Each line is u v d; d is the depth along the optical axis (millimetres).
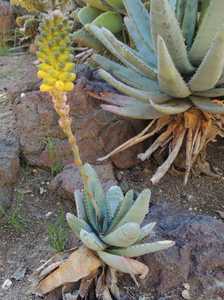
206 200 2547
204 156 2641
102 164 2666
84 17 3092
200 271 2158
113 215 2145
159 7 2186
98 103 2775
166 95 2432
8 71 3596
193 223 2256
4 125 2938
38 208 2549
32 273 2199
